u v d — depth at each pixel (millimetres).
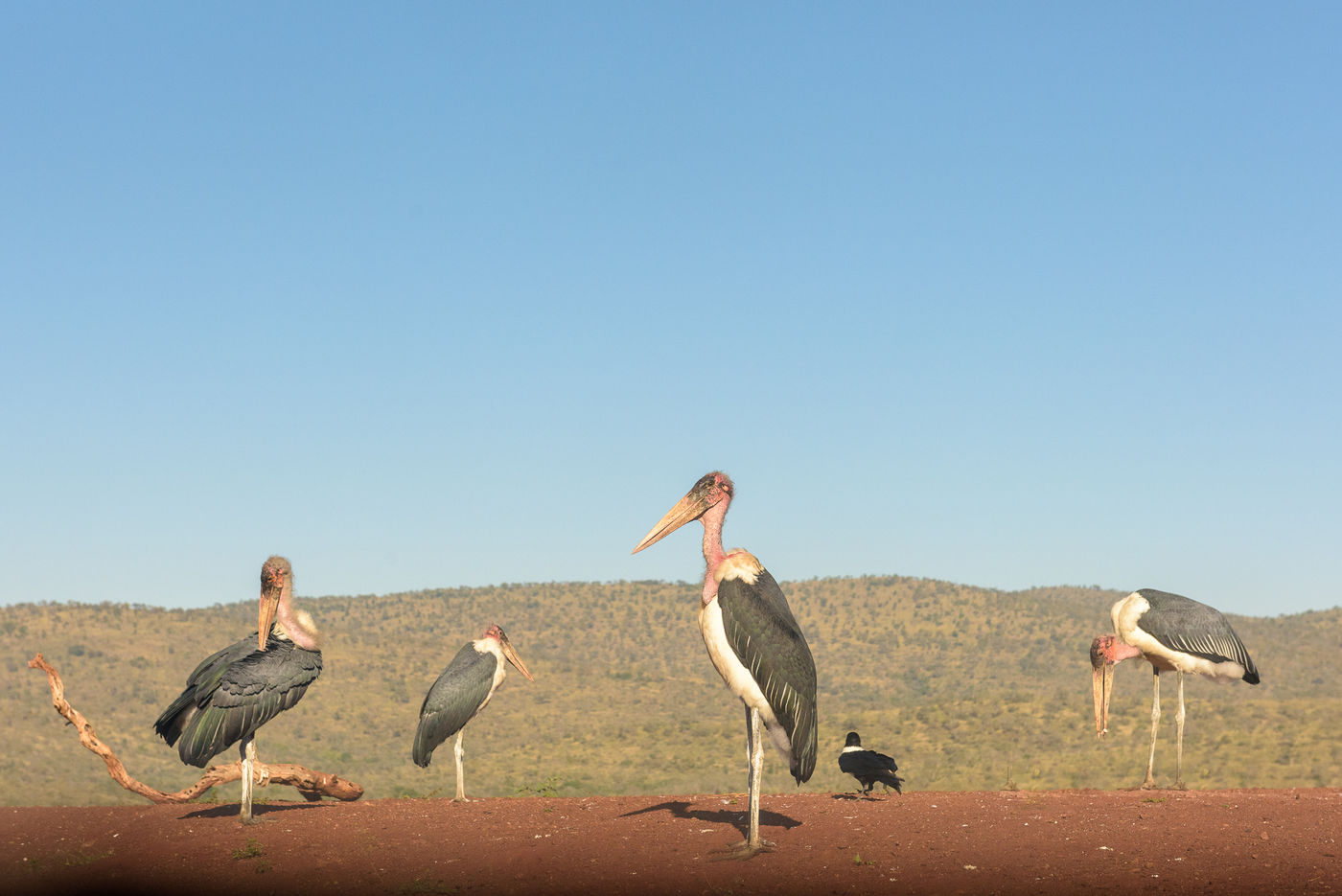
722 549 10547
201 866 10758
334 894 9672
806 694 10211
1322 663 121125
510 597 174375
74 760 48469
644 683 104750
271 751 61062
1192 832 11047
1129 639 15422
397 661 96625
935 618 155500
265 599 12945
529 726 84062
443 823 12438
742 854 10289
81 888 10156
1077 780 38312
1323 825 11352
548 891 9469
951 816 12102
